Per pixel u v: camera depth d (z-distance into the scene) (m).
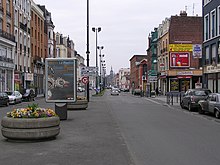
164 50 64.44
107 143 10.85
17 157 8.64
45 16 81.44
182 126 16.06
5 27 49.34
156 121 18.16
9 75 50.75
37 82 69.19
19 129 10.60
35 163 8.01
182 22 59.78
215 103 20.81
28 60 62.06
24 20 59.84
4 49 48.53
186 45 59.50
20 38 57.03
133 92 80.88
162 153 9.53
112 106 31.09
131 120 18.45
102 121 17.58
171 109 28.11
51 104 34.25
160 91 67.69
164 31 64.50
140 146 10.61
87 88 37.66
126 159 8.57
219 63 34.38
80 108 25.52
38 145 10.33
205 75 39.62
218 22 35.12
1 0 47.69
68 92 17.88
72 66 17.83
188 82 59.22
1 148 9.81
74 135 12.47
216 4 35.66
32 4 65.25
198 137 12.57
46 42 79.38
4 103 32.59
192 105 25.28
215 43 36.06
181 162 8.42
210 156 9.16
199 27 59.94
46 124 10.88
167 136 12.75
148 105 33.66
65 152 9.33
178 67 59.56
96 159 8.52
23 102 41.16
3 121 10.91
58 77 17.84
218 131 14.36
